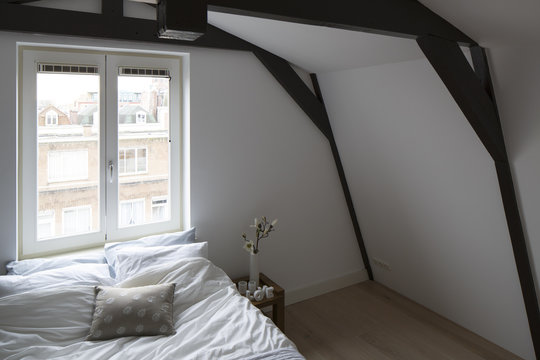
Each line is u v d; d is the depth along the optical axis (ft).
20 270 8.30
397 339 10.23
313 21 5.74
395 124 10.09
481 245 9.39
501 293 9.37
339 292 12.97
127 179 10.21
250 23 9.12
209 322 7.29
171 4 4.27
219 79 10.59
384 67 9.37
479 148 8.46
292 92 11.64
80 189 9.66
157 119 10.44
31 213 9.09
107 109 9.74
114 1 8.90
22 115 8.82
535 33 6.43
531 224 8.13
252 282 10.38
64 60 9.12
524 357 9.27
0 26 7.82
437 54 6.93
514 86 7.50
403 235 11.71
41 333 6.65
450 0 6.29
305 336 10.43
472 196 9.09
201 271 8.64
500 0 5.74
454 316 10.93
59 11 8.31
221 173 10.87
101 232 9.98
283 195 12.00
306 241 12.58
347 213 13.43
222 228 11.02
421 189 10.34
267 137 11.55
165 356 6.26
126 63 9.83
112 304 7.17
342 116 11.71
